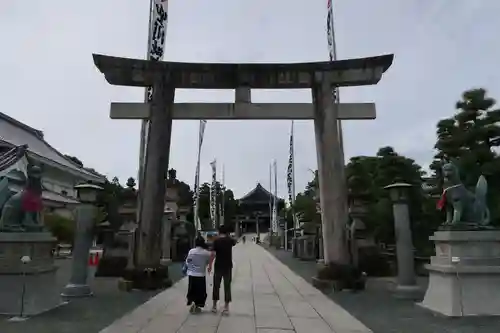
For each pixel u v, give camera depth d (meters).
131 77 14.75
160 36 16.86
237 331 7.97
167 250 25.89
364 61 14.61
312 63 14.78
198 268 9.98
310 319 9.09
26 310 9.55
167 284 14.23
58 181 43.28
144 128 16.05
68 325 8.50
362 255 18.00
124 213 19.45
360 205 19.00
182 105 14.92
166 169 14.52
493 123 16.23
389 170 18.95
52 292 10.71
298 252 30.83
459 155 16.22
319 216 26.08
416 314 9.69
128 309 10.30
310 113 15.02
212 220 45.28
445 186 10.77
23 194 10.65
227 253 10.12
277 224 53.84
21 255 9.94
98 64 14.45
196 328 8.21
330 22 18.75
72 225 31.81
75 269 12.59
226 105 14.91
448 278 9.76
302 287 14.50
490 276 9.62
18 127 42.12
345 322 8.80
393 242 18.12
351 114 14.81
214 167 47.41
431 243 17.31
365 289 13.81
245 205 87.81
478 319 9.08
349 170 19.70
